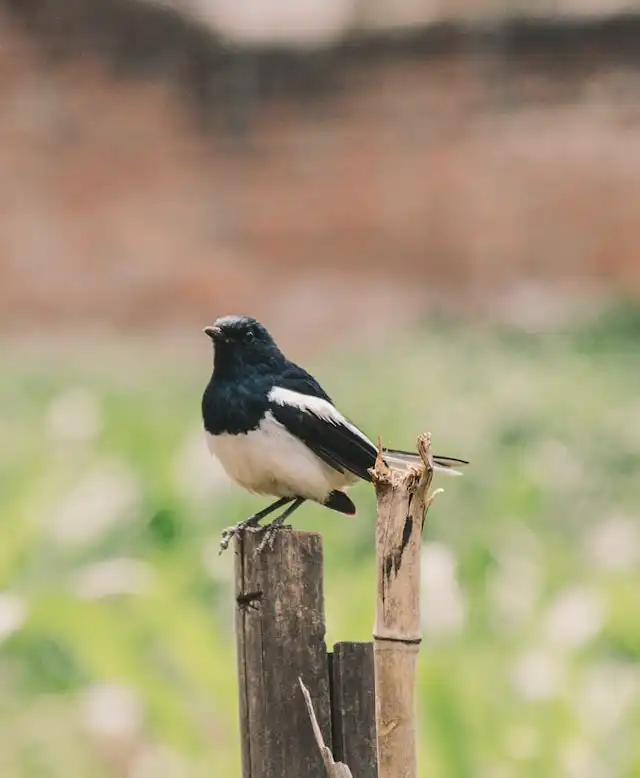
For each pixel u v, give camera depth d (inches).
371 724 183.9
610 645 340.5
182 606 298.7
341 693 183.8
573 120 1021.8
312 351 935.0
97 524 413.4
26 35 1037.2
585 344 730.8
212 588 399.9
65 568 400.2
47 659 366.9
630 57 1017.5
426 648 318.0
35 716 329.7
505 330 777.6
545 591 380.5
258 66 1042.7
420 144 1035.3
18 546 402.0
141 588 298.7
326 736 183.5
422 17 1023.0
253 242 1045.8
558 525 475.5
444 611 261.3
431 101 1033.5
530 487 486.9
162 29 1035.3
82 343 973.8
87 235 1042.7
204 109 1045.8
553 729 284.0
